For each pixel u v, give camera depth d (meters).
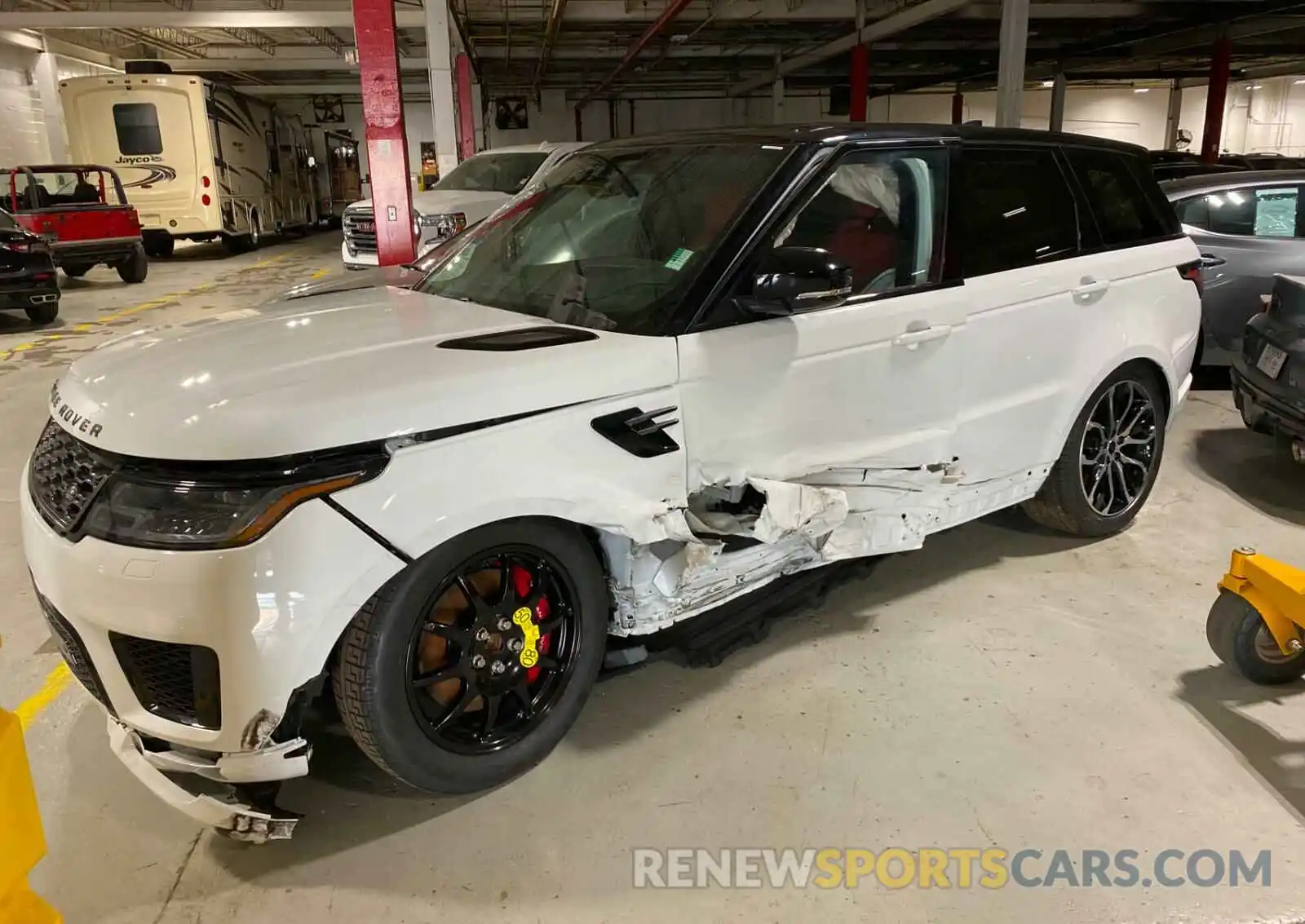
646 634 2.83
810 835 2.37
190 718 2.11
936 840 2.35
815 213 2.93
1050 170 3.59
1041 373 3.53
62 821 2.44
